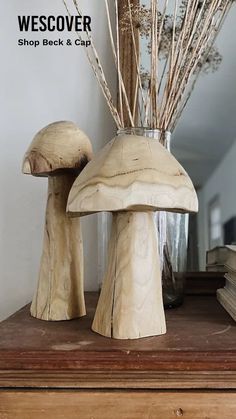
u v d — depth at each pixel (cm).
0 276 82
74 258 61
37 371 45
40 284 61
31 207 82
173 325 56
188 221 77
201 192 79
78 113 81
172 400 45
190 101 79
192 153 79
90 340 49
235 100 79
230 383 45
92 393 45
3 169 82
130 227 52
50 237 61
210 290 77
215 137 79
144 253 52
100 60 80
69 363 45
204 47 68
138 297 51
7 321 59
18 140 82
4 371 45
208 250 78
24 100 82
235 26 79
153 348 46
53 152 56
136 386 45
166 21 75
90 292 78
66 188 61
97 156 51
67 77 82
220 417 45
